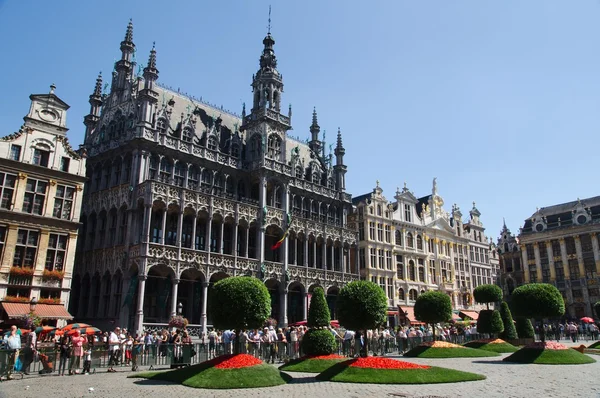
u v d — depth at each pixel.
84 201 48.66
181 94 55.28
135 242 42.06
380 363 21.44
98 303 43.94
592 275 89.94
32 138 38.94
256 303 21.69
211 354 29.38
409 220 75.06
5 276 35.41
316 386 18.67
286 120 57.94
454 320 69.69
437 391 17.38
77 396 16.64
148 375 22.12
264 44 59.94
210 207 46.16
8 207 36.62
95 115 53.16
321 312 27.86
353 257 66.75
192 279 46.41
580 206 94.06
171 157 46.88
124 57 52.28
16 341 22.67
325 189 62.97
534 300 31.06
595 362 28.94
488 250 90.75
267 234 53.56
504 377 21.58
